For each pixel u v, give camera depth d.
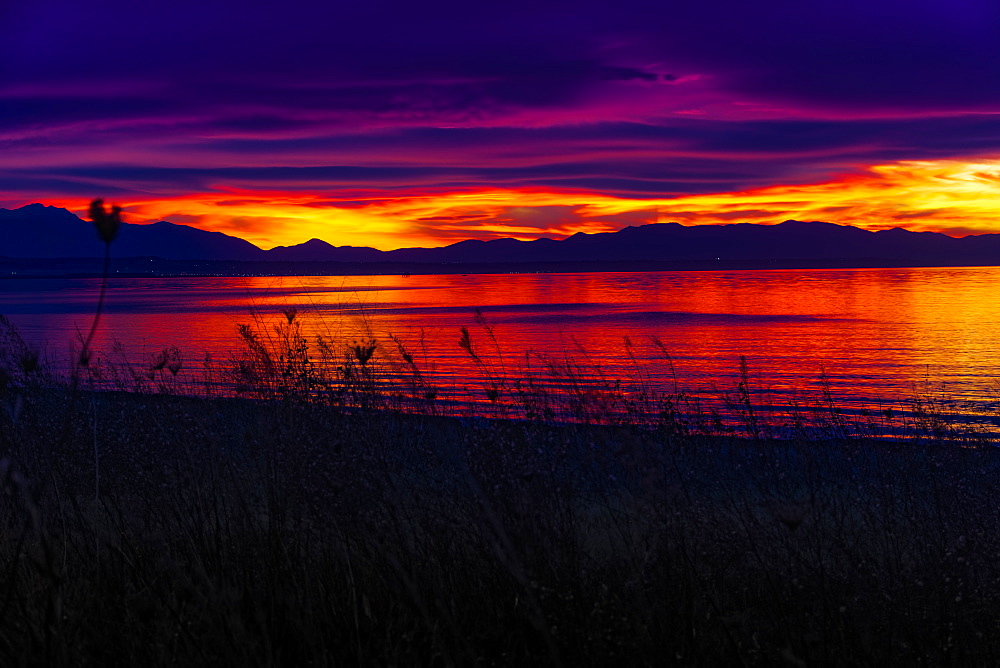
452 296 100.88
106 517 3.91
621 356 27.06
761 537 3.22
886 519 3.64
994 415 11.62
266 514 3.69
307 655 2.53
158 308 69.12
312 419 4.05
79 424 5.12
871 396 16.55
